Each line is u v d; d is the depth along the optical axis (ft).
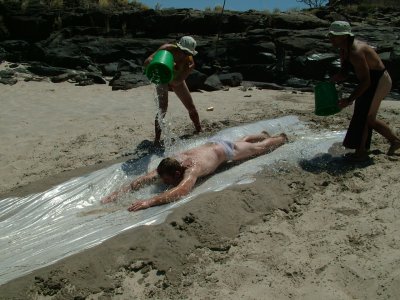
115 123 33.88
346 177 21.17
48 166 25.14
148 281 14.05
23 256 15.49
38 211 19.08
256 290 13.53
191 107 28.35
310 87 49.65
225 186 19.95
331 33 21.38
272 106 38.68
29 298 13.04
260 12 67.56
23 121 34.86
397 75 48.21
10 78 51.96
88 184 21.21
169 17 65.10
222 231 16.44
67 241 16.19
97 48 62.49
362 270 14.21
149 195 20.20
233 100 42.14
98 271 13.99
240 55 56.39
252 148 23.66
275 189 19.49
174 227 16.06
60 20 68.69
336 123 30.71
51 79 52.75
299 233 16.66
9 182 23.09
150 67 23.44
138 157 24.58
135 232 15.69
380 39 53.47
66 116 36.50
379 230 16.44
